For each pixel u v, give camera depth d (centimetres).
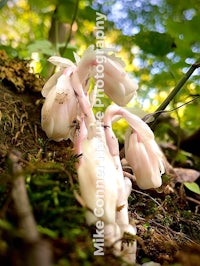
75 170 7
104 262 5
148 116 10
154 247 8
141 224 9
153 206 10
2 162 8
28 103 11
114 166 7
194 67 11
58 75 8
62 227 6
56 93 8
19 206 5
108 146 8
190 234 10
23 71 11
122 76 8
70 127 8
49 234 5
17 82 11
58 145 10
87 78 8
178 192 13
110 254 6
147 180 8
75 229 6
